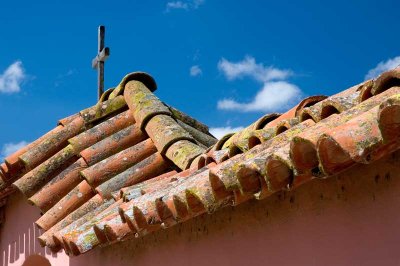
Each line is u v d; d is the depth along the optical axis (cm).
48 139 681
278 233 331
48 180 641
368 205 270
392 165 257
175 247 445
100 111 692
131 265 515
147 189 465
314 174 259
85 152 629
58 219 580
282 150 267
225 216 382
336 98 333
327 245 294
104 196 565
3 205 802
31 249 723
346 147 229
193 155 549
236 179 293
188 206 334
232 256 373
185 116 723
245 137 405
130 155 610
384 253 260
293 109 434
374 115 234
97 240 456
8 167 684
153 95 688
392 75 294
